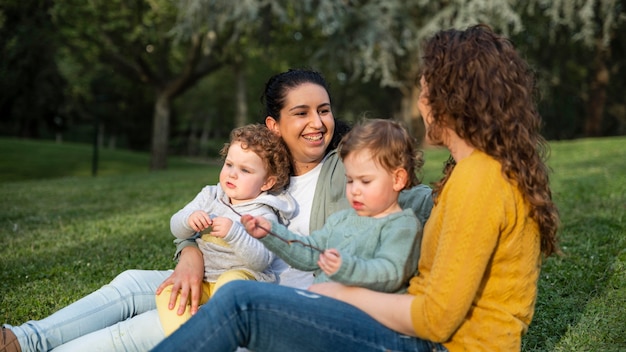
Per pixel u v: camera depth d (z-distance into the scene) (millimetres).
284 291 2109
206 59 20547
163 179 13078
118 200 9281
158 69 20672
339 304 2125
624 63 25953
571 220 5906
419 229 2271
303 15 18250
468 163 2043
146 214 7770
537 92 2225
